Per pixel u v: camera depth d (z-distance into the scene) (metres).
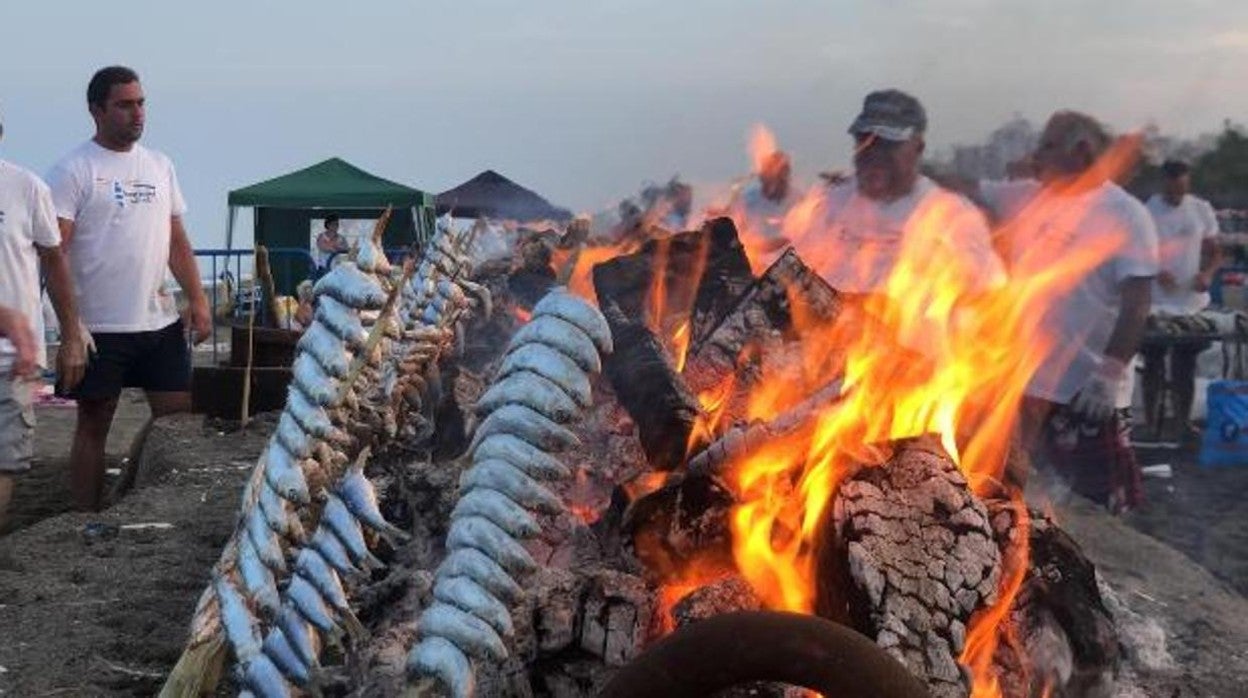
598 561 3.18
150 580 4.57
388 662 2.89
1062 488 6.27
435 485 3.82
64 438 10.55
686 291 4.07
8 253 6.04
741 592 3.00
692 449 3.27
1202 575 4.91
